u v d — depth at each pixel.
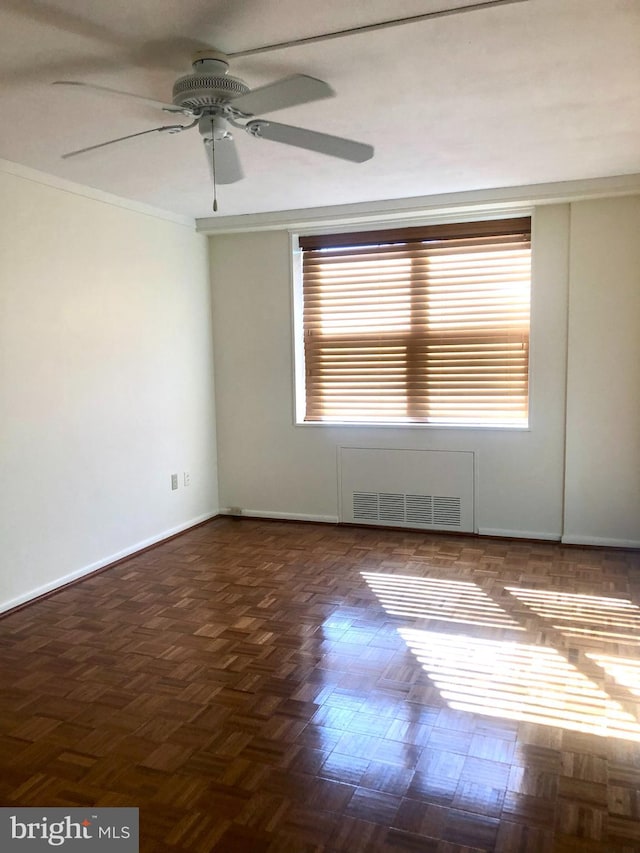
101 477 3.93
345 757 2.10
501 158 3.36
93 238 3.82
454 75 2.32
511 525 4.40
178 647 2.89
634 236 3.92
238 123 2.31
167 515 4.55
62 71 2.25
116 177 3.56
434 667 2.68
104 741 2.21
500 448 4.36
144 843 1.75
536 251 4.14
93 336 3.84
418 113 2.69
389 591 3.51
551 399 4.21
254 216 4.59
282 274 4.75
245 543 4.44
